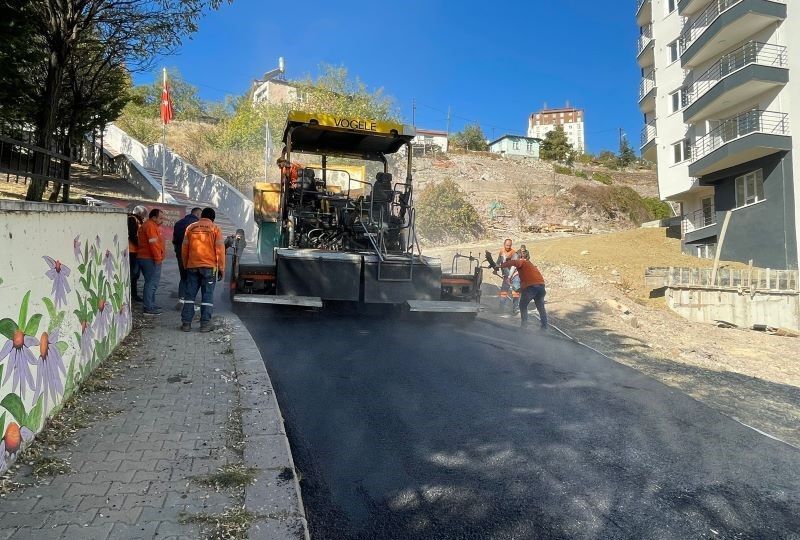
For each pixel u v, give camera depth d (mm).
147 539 2791
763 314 16469
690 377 7699
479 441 4508
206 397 4785
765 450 4852
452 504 3500
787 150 19469
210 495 3244
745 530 3455
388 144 9945
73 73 11273
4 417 3312
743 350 11625
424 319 9102
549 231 33469
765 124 20266
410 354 7070
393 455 4141
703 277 17219
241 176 29219
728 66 21953
